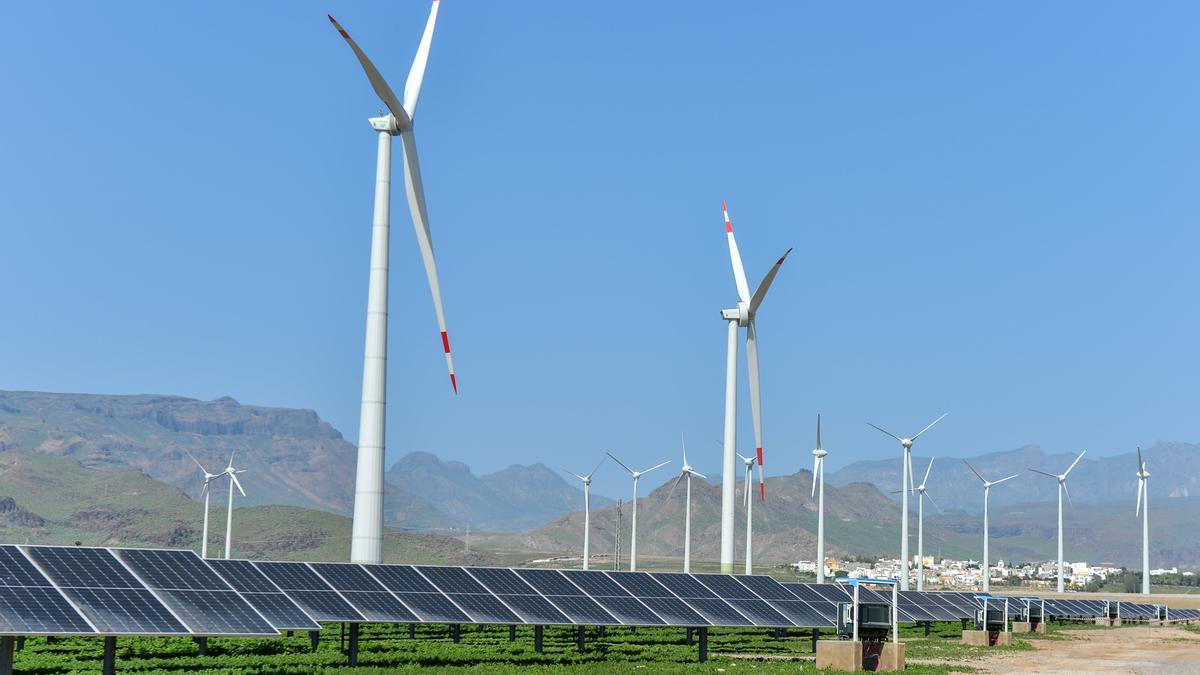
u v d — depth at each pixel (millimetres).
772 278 99438
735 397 99625
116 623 47781
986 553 193250
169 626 48875
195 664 60875
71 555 51875
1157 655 87375
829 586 91312
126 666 59719
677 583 76875
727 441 98312
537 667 62750
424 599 61906
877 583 67938
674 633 96438
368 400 69688
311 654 67375
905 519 152000
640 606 69438
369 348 70188
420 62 79312
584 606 66812
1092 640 105938
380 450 69375
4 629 44688
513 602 64500
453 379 79000
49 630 45656
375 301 70688
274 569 59844
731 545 96625
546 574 70188
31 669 58094
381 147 74062
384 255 71438
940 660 75500
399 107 74938
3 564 49219
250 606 53094
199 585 53500
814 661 72750
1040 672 69125
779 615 76125
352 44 71562
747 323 101688
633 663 68312
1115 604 141875
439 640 82875
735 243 104500
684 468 162125
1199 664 78562
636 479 164875
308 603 57844
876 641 67000
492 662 66375
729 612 73250
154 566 53750
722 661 71250
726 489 97375
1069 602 148375
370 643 76562
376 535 68500
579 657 71375
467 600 63188
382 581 62500
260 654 67812
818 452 144125
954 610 111438
